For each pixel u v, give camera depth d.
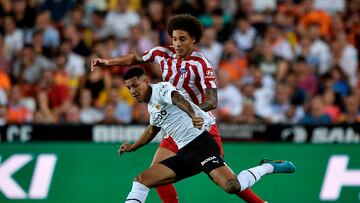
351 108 45.91
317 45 51.00
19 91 45.09
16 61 48.62
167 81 26.86
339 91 47.34
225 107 45.97
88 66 48.25
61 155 34.41
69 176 34.31
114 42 48.91
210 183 33.97
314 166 34.38
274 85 47.53
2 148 34.25
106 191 34.25
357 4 54.97
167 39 50.09
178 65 26.69
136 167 34.31
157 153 27.53
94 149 34.41
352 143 34.47
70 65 48.44
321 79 48.25
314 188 34.28
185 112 24.78
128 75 25.59
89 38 50.47
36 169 34.31
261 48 49.28
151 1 53.03
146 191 25.80
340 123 34.56
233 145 34.22
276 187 34.16
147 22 50.19
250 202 27.62
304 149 34.34
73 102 45.06
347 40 52.97
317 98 45.16
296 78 47.88
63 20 52.25
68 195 34.25
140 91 25.69
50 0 52.72
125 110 43.97
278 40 50.66
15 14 51.44
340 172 34.44
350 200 34.31
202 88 26.81
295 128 34.50
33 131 34.44
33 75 47.62
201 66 26.45
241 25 51.22
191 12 52.12
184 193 33.91
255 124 34.38
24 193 34.25
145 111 41.59
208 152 25.81
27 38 51.00
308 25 52.25
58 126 34.41
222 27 51.44
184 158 25.98
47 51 49.12
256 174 26.28
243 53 50.47
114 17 51.50
